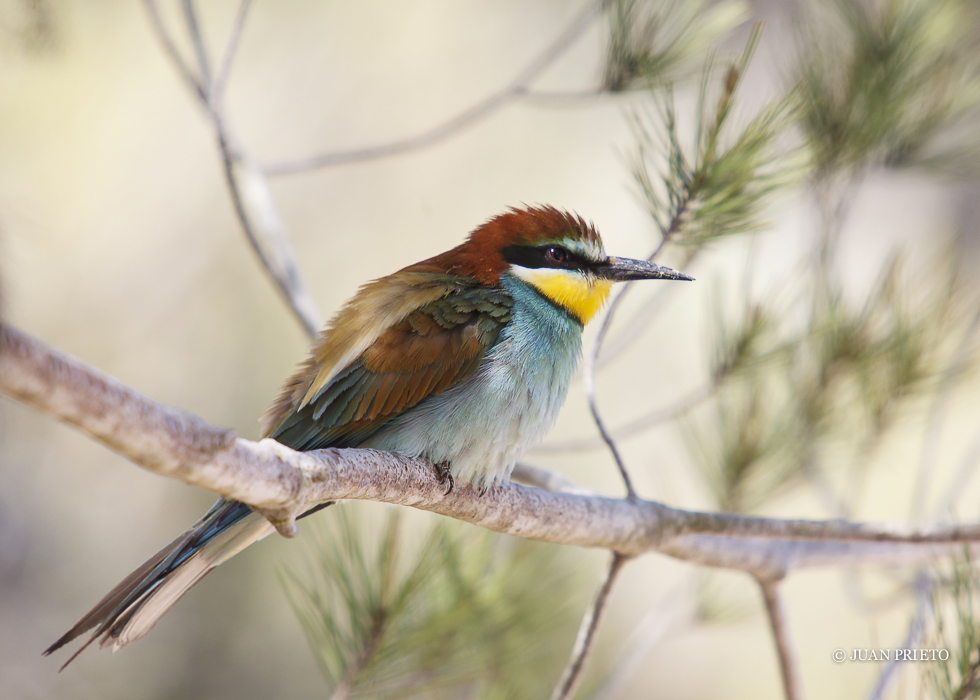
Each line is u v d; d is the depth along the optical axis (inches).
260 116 238.2
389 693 159.2
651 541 158.9
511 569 159.9
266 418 159.8
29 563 214.2
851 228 169.6
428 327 159.3
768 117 158.4
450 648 159.5
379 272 244.4
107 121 218.1
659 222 158.9
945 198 170.4
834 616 179.0
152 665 209.0
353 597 159.0
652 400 208.5
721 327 161.0
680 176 158.6
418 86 244.5
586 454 206.8
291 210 242.5
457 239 245.4
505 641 159.8
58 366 141.8
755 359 160.9
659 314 209.0
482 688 160.1
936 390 161.2
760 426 161.5
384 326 159.3
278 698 208.8
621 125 238.8
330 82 240.7
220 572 214.2
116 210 226.4
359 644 159.0
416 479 157.5
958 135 161.6
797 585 182.4
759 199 158.7
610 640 173.2
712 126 158.4
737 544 160.2
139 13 214.1
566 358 160.1
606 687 162.6
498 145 246.1
